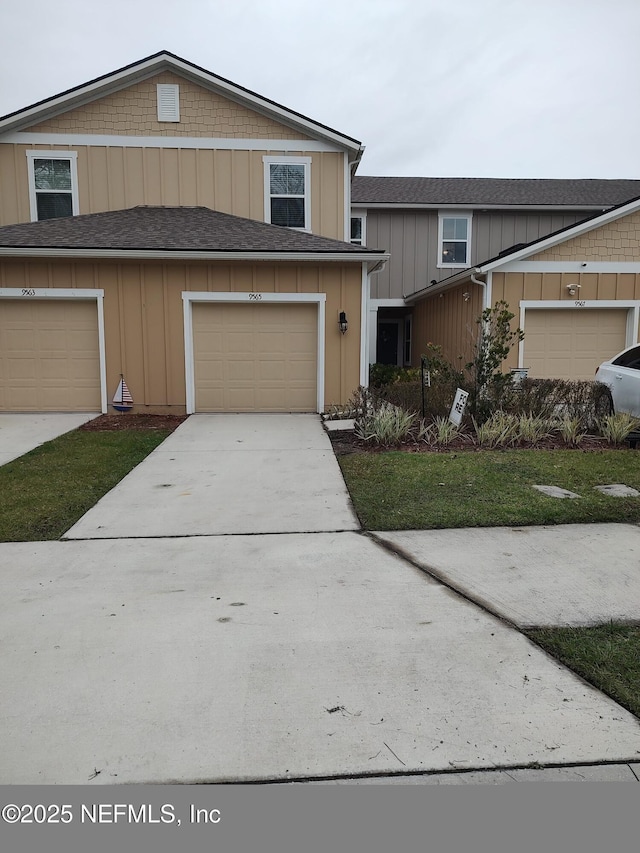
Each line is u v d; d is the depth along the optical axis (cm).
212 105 1318
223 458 765
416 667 292
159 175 1322
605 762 228
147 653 307
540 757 231
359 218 1827
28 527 509
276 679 283
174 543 472
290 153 1338
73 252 1037
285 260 1077
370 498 584
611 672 287
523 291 1312
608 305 1323
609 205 1828
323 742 239
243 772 224
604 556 435
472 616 345
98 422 1030
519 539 472
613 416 880
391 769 225
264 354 1130
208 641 319
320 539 477
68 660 300
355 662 297
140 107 1308
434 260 1850
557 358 1343
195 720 253
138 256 1048
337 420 1028
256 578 402
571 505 551
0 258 1060
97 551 455
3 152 1300
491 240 1856
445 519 517
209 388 1129
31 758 231
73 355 1111
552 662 296
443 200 1834
